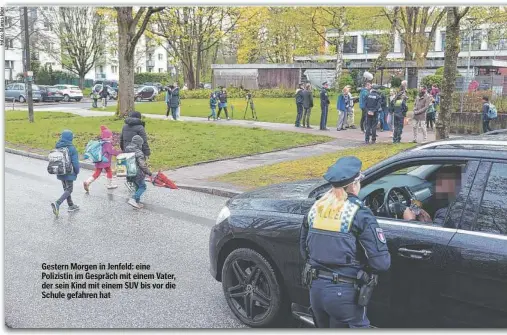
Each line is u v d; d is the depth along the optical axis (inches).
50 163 331.9
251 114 1033.5
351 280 126.3
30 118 916.0
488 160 137.3
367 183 160.2
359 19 1378.0
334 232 127.2
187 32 1708.9
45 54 2459.4
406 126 854.5
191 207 361.4
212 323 185.2
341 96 773.9
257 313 181.5
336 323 129.5
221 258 190.9
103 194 404.5
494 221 131.8
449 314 135.7
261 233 171.3
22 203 373.7
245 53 1972.2
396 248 142.7
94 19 2171.5
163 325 184.1
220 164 530.9
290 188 190.1
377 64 1140.5
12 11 1585.9
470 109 807.1
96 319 190.2
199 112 1093.8
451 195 148.3
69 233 298.8
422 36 1430.9
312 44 1747.0
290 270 165.6
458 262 132.5
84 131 768.3
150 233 297.9
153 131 751.1
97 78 2871.6
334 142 662.5
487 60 1337.4
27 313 196.1
